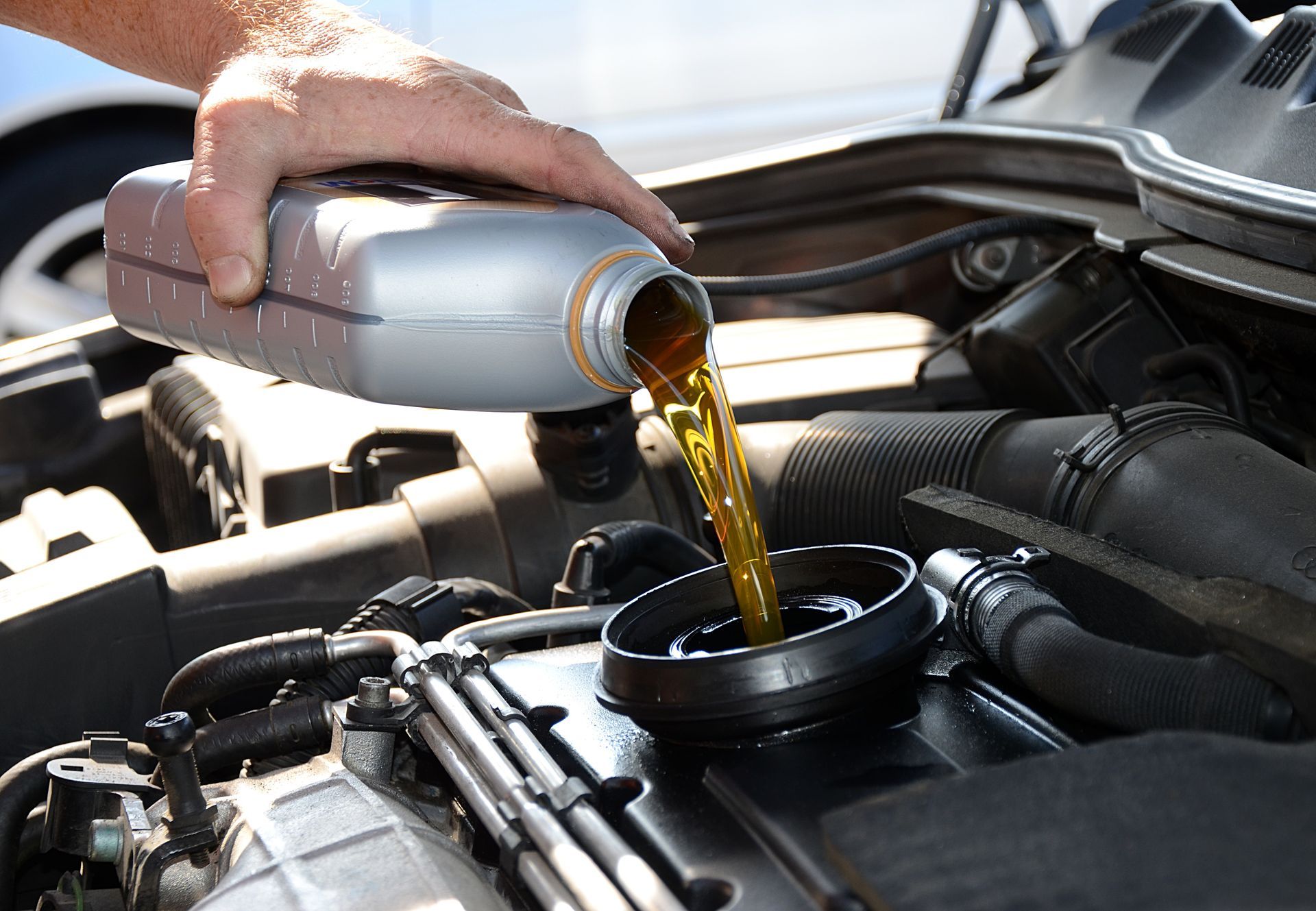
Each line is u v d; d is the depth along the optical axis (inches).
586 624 49.8
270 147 46.4
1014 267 83.1
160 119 177.2
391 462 73.7
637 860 31.8
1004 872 24.1
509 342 40.4
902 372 74.0
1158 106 68.6
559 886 32.7
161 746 37.6
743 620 42.0
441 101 46.8
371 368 41.1
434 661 44.3
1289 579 40.0
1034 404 67.4
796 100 220.1
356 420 74.4
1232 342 61.7
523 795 35.3
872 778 34.0
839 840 26.3
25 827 45.3
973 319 90.8
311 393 79.9
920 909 23.6
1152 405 50.5
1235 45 66.8
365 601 59.0
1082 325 64.7
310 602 58.3
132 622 55.2
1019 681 38.3
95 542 63.2
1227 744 27.1
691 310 42.7
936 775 33.9
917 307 94.5
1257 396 62.9
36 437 85.6
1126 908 22.3
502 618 49.4
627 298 39.1
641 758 38.0
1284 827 23.9
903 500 49.4
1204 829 24.2
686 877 31.9
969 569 40.8
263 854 36.6
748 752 36.2
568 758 39.3
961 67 92.9
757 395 71.6
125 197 53.2
